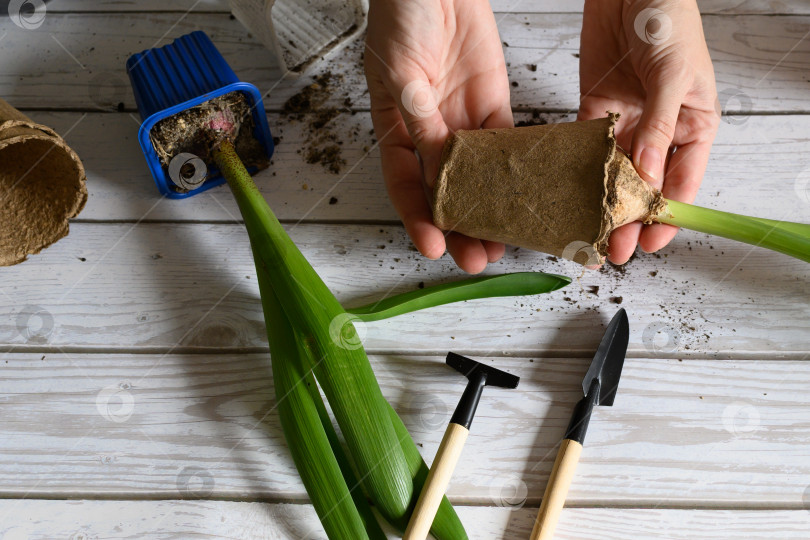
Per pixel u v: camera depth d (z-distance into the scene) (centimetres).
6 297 55
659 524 50
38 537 50
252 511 50
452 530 47
